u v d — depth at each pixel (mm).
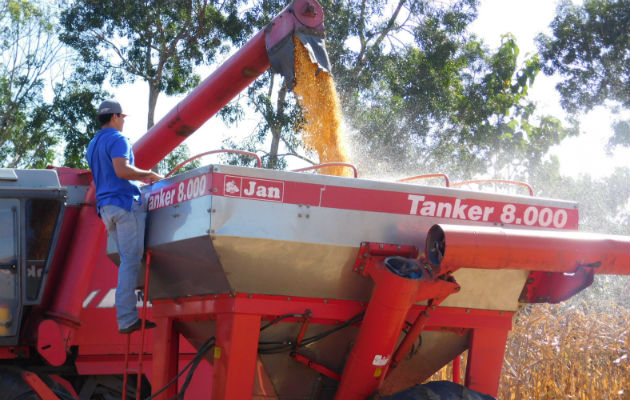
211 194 4195
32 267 7328
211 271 4461
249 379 4426
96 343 7922
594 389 7781
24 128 27875
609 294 19234
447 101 23891
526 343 8844
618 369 8547
